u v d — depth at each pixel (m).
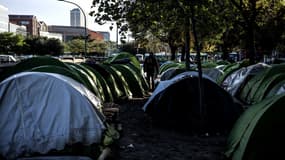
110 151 7.74
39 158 6.23
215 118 10.77
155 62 22.30
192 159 7.98
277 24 27.98
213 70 21.70
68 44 96.69
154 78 22.36
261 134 6.89
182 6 10.39
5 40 79.88
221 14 11.12
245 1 20.05
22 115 7.66
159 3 10.34
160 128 11.02
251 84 15.13
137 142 9.34
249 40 20.92
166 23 10.96
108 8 10.96
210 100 10.87
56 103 7.80
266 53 40.72
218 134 10.31
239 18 20.06
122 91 17.47
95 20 11.18
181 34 14.13
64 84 7.94
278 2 21.58
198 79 10.98
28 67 11.20
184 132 10.55
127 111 13.97
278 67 14.37
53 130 7.67
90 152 7.58
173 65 26.69
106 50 93.00
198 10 10.59
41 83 7.88
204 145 9.14
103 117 8.54
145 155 8.22
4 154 7.50
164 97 11.30
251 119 7.29
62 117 7.74
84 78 12.67
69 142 7.66
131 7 10.77
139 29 11.54
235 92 16.27
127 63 22.20
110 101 15.39
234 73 18.14
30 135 7.59
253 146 6.90
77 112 7.85
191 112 11.05
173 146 9.00
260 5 21.22
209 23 10.84
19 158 6.63
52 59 11.48
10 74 11.35
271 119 6.88
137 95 18.77
